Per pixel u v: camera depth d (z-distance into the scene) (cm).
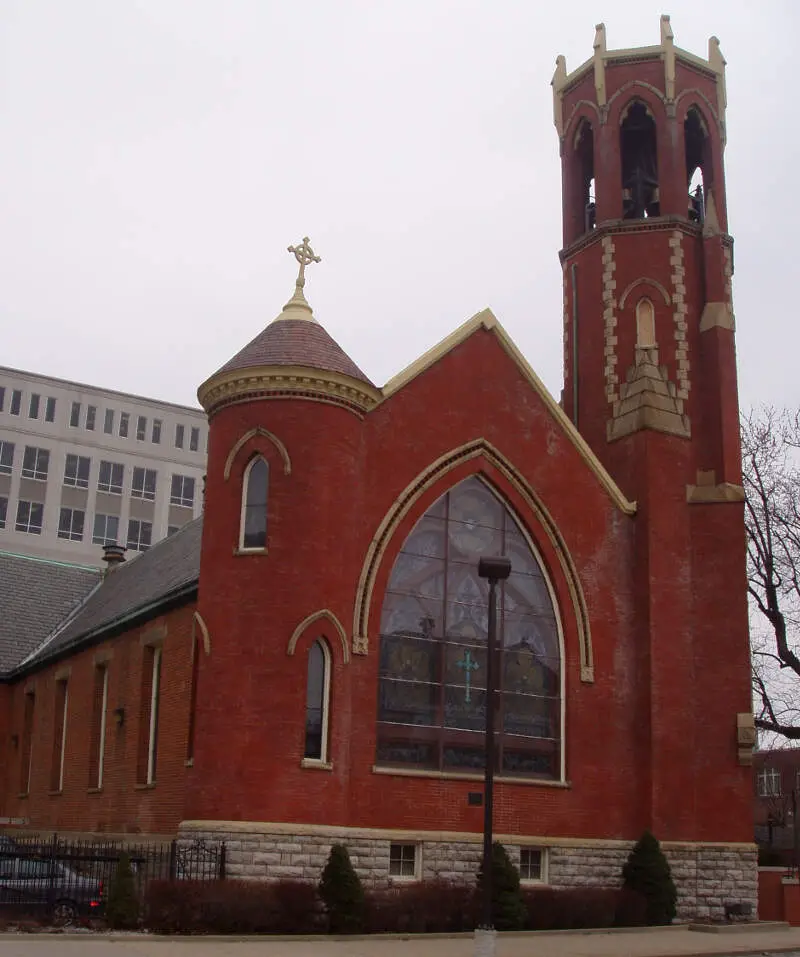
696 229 3600
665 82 3669
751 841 3089
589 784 3006
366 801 2677
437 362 3025
